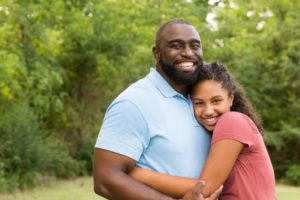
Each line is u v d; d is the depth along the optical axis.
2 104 12.96
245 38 17.17
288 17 16.89
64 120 15.41
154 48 3.26
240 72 16.58
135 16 15.81
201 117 3.18
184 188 2.96
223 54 16.89
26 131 12.29
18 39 13.07
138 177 2.98
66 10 14.65
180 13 16.34
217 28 17.44
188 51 3.15
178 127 3.09
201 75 3.23
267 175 3.06
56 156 13.29
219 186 2.99
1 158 11.80
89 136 15.72
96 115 15.95
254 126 3.13
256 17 18.11
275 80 16.83
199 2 18.09
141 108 3.02
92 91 15.77
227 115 3.09
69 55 15.13
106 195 2.96
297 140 16.42
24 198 10.72
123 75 15.52
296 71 16.20
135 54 15.57
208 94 3.18
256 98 16.59
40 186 12.08
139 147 2.98
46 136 14.45
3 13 12.92
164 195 2.88
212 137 3.09
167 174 3.01
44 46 13.50
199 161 3.09
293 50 16.27
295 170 15.45
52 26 14.62
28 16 12.95
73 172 14.02
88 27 14.73
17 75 12.38
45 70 13.05
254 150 3.05
